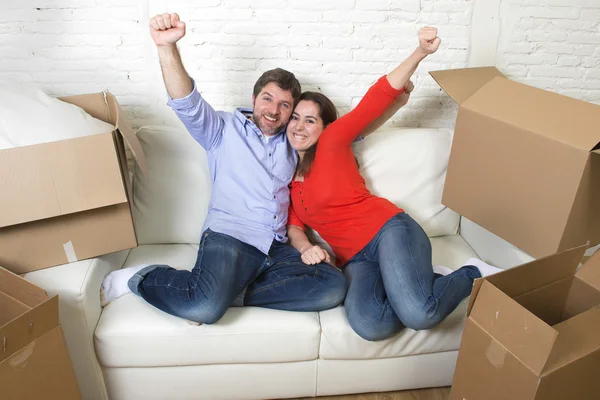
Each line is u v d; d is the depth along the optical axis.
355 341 1.50
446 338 1.54
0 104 1.46
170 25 1.41
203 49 1.88
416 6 1.89
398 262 1.52
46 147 1.32
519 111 1.50
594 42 2.05
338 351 1.51
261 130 1.71
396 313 1.48
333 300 1.54
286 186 1.77
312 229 1.86
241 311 1.52
